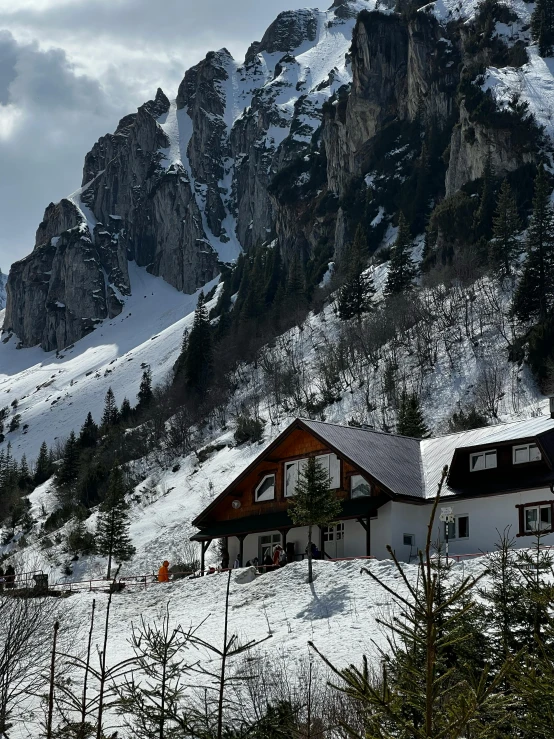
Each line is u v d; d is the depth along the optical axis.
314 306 179.75
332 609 34.88
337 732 16.06
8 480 167.25
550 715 9.34
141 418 183.50
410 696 9.31
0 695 21.44
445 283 145.62
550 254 121.50
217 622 37.12
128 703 12.57
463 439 51.25
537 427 46.66
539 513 41.50
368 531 46.88
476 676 14.95
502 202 143.75
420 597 17.11
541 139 180.50
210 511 54.94
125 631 38.06
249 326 186.12
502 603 16.94
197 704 23.12
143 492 110.88
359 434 52.22
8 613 26.20
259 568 46.78
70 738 12.62
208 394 156.12
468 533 46.03
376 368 123.50
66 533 98.25
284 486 52.94
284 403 126.88
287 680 24.58
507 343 114.31
